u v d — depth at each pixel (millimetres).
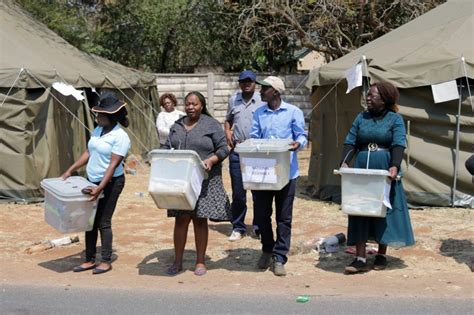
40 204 10852
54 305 5934
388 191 6426
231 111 8359
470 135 9758
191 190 6273
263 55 22953
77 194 6516
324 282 6516
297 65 25688
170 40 23734
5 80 10594
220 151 6523
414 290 6199
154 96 17703
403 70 9820
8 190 10836
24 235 8758
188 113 6594
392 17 19641
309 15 19422
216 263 7316
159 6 22781
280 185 6336
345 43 20250
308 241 8008
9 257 7629
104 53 23375
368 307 5734
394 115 6605
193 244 8234
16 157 10766
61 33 19750
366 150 6625
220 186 6641
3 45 11297
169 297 6117
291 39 21891
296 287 6363
